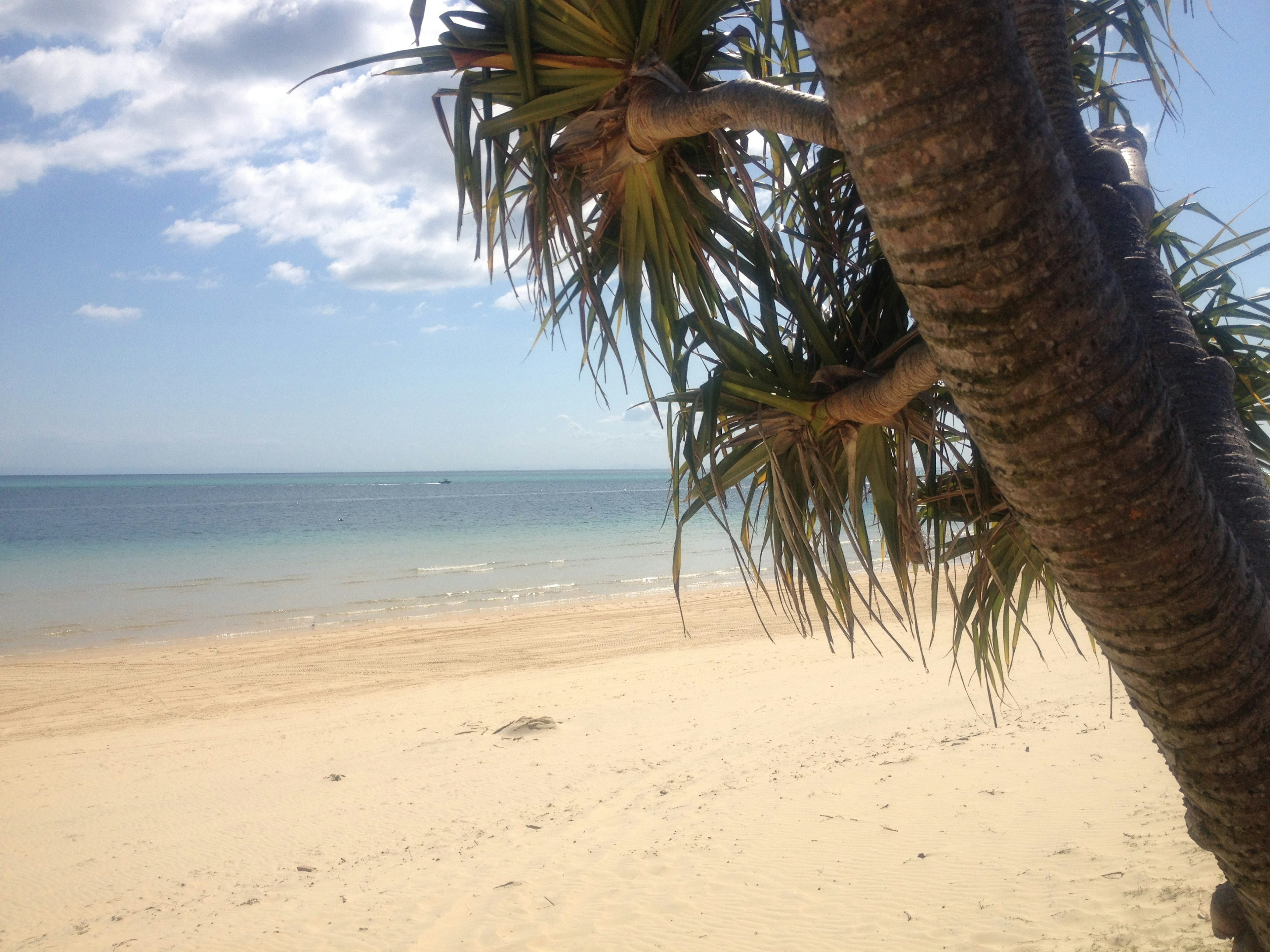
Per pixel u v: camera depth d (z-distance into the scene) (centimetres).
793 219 263
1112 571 130
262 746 1117
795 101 170
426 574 3162
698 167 241
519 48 197
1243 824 141
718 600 2330
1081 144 227
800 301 240
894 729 977
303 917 643
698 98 193
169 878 743
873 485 255
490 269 236
